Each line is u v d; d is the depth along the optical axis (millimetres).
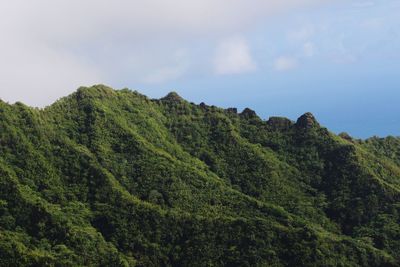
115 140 153125
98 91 165625
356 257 130250
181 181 145500
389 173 159750
